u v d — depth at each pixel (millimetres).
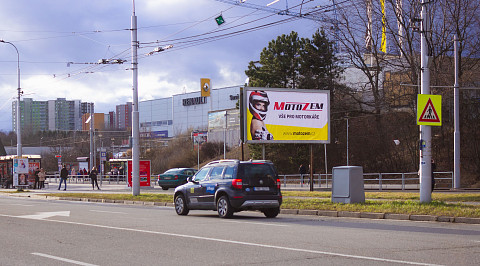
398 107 51250
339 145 55281
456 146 33062
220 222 14750
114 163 62469
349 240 10406
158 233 11852
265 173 16531
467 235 11211
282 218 16500
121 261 8242
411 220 15172
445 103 45875
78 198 29234
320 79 52000
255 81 53875
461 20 44969
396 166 51594
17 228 13102
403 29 46250
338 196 19438
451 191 30094
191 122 100562
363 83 56656
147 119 112062
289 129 32031
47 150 107812
